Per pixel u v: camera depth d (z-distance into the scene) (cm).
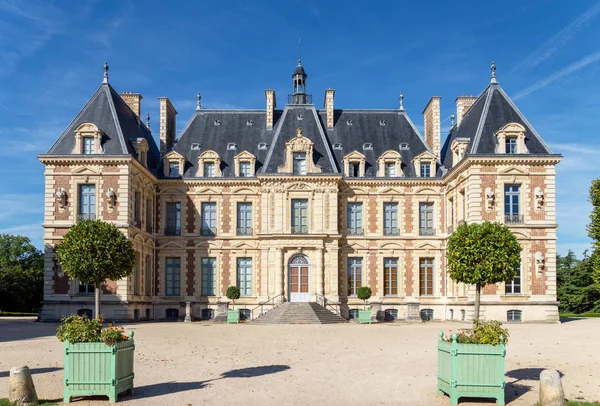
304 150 4459
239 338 2775
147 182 4344
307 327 3472
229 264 4503
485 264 2206
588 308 6525
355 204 4594
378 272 4500
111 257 2781
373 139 4825
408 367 1916
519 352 2275
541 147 4041
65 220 3869
